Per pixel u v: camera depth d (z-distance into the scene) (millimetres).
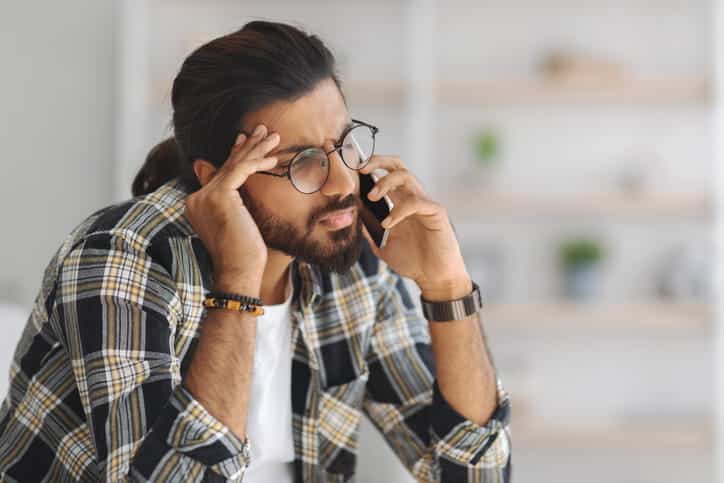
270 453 1815
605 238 4879
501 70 4809
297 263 1850
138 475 1448
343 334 1915
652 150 4859
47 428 1625
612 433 4578
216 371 1478
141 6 4383
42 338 1643
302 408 1860
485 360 1843
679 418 4859
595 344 4895
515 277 4852
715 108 4742
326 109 1631
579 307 4664
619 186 4824
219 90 1635
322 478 1896
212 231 1537
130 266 1569
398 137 4785
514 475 4879
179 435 1444
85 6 4387
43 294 1661
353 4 4781
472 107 4840
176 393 1469
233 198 1531
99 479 1569
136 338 1525
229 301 1502
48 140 4371
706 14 4816
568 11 4828
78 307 1531
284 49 1618
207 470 1465
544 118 4852
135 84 4289
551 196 4766
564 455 4895
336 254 1655
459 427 1809
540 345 4891
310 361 1858
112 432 1469
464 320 1814
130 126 4281
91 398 1490
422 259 1812
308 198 1614
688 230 4859
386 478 2930
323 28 4785
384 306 1986
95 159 4406
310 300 1839
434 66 4809
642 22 4836
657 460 4883
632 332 4883
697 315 4629
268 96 1602
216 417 1462
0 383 2139
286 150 1605
